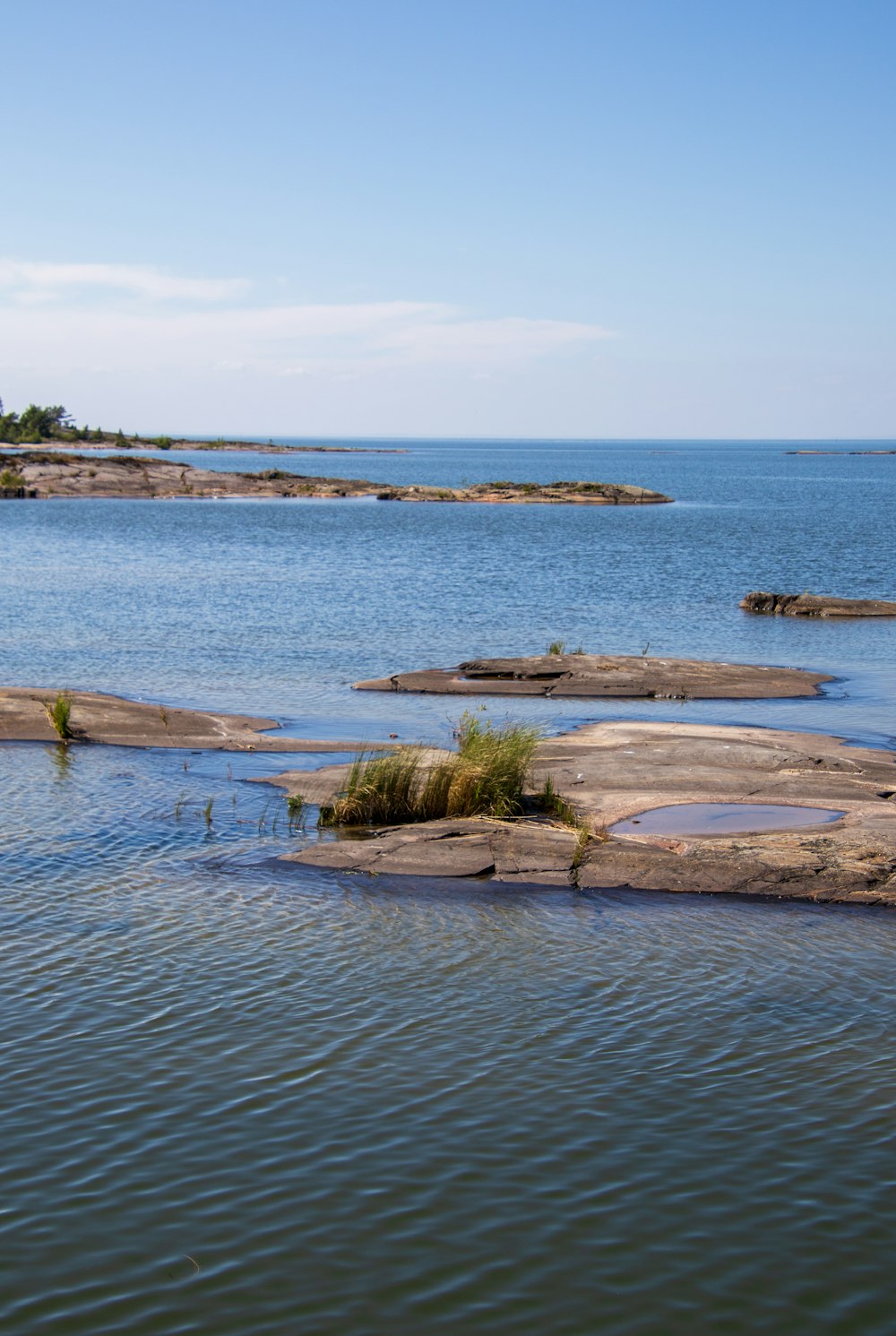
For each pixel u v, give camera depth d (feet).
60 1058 27.61
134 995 31.12
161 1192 22.53
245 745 62.39
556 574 159.84
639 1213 22.08
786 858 41.83
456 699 78.07
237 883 40.42
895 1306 19.71
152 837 45.65
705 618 120.67
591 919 37.35
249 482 388.98
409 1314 19.35
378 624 114.21
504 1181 22.99
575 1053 28.25
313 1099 25.91
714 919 37.50
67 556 175.63
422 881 40.88
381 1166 23.44
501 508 331.98
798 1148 24.25
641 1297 19.83
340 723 69.67
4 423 623.36
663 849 43.39
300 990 31.58
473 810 48.47
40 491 345.72
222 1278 20.18
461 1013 30.30
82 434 639.76
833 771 56.24
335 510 315.58
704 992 31.78
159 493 363.15
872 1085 26.78
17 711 67.51
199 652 95.91
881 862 41.75
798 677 85.05
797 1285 20.17
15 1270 20.33
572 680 81.92
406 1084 26.63
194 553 184.96
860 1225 21.80
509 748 51.29
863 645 103.96
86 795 51.75
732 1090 26.50
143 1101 25.73
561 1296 19.84
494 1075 27.09
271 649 98.48
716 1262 20.74
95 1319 19.16
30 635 102.94
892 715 73.82
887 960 34.19
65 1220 21.66
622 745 61.31
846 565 175.32
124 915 37.09
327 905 38.32
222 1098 25.95
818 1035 29.30
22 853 43.21
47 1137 24.29
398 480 559.38
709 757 58.44
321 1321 19.19
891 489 472.03
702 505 350.23
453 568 166.61
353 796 48.32
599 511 320.09
